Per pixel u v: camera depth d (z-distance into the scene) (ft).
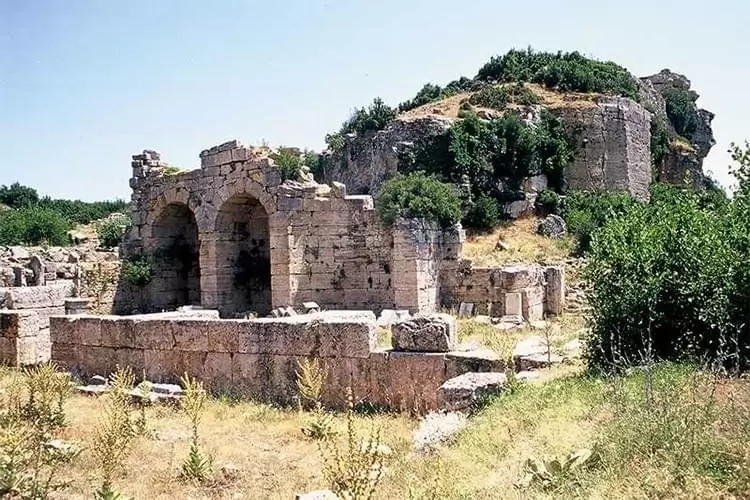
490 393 40.88
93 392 52.26
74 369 59.98
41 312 74.59
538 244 116.98
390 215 92.53
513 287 91.81
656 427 27.09
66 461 34.78
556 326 82.33
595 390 37.17
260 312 103.24
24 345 64.64
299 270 94.63
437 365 45.55
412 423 42.98
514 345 64.54
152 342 55.77
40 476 32.86
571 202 131.75
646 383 31.78
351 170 143.95
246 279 104.27
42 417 39.91
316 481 32.96
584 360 47.34
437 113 145.89
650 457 25.36
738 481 22.91
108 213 199.82
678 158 189.16
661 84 235.40
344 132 164.04
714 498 22.16
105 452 34.30
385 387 46.93
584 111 144.36
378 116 153.38
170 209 109.60
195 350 53.67
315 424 41.32
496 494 26.48
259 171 96.68
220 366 52.70
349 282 95.30
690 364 38.75
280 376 50.29
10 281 91.15
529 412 35.91
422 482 29.76
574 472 26.50
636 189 147.54
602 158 143.74
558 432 31.86
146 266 106.73
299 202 94.99
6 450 33.65
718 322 39.78
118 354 57.62
